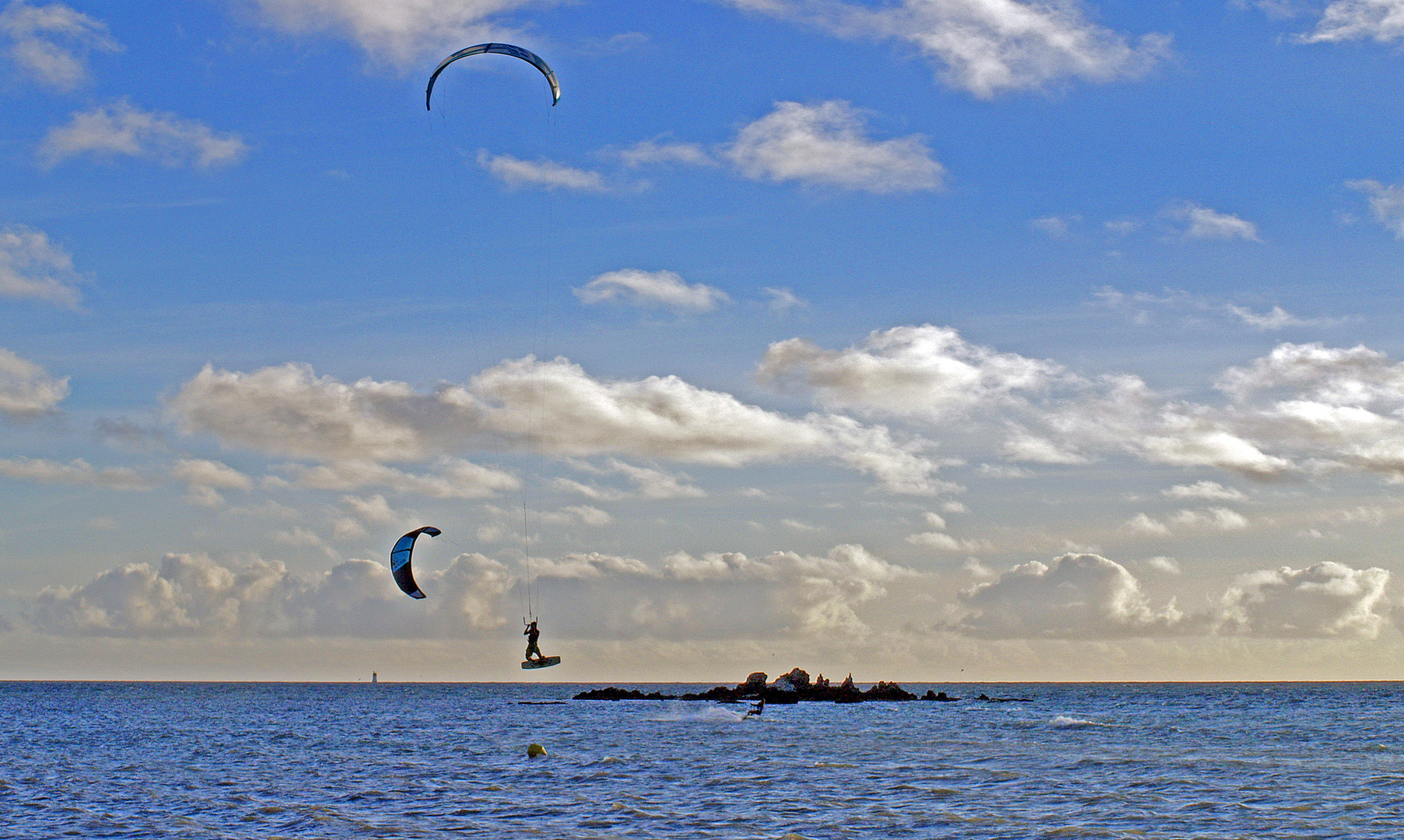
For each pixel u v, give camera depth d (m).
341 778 53.12
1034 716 110.00
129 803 44.50
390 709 147.12
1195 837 36.16
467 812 41.50
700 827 38.16
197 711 139.25
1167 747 68.88
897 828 37.81
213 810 42.47
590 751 67.19
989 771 54.47
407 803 44.00
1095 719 104.25
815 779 51.03
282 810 42.44
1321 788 47.47
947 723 96.00
